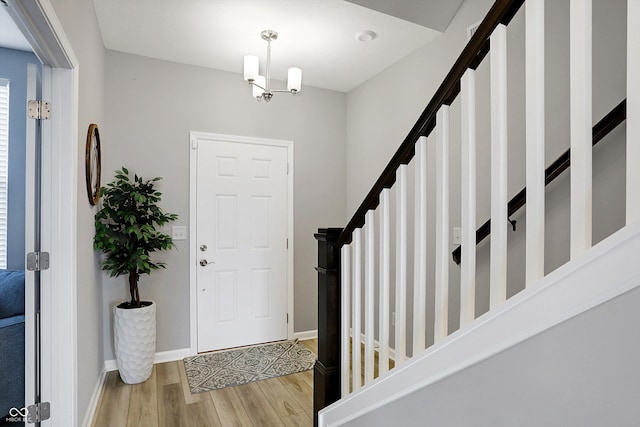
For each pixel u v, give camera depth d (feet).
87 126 7.06
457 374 3.41
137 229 8.63
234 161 11.32
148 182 9.70
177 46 9.64
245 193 11.47
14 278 8.14
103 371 9.11
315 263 12.59
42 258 5.48
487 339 3.11
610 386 2.30
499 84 3.21
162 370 9.57
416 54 9.84
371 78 11.71
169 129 10.44
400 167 4.46
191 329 10.64
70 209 5.66
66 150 5.65
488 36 3.36
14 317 7.25
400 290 4.42
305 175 12.42
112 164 9.76
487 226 7.09
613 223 5.42
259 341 11.64
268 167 11.82
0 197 9.46
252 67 8.45
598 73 5.69
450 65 8.80
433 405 3.67
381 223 4.83
